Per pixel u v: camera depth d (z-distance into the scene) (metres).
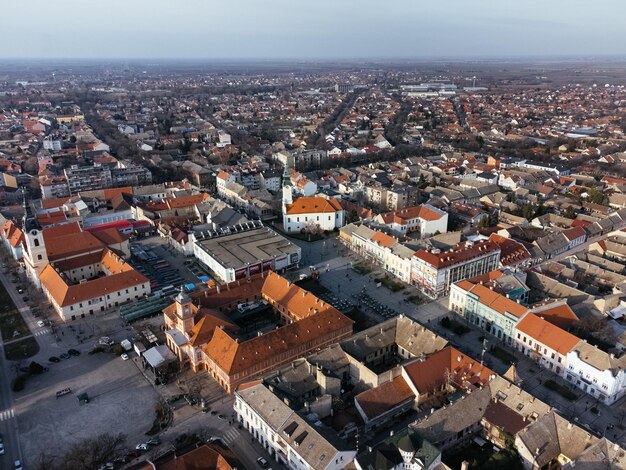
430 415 123.69
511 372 141.00
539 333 162.50
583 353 150.88
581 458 108.69
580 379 150.25
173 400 146.00
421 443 113.06
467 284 190.25
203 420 137.75
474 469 115.31
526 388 151.62
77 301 187.62
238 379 146.62
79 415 140.00
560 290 197.25
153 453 125.50
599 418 139.12
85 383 153.62
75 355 167.38
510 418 125.88
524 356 167.00
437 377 141.88
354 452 114.38
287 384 139.25
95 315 191.75
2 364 163.12
